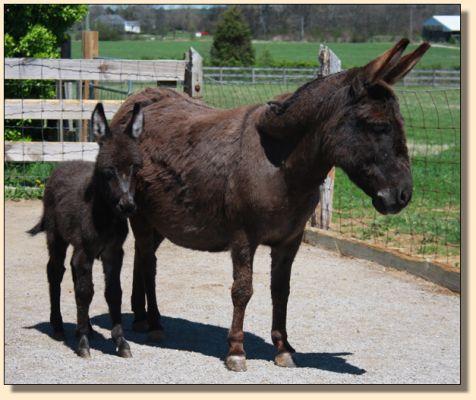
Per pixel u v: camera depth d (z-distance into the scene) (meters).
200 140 6.40
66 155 12.99
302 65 44.94
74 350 6.52
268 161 5.94
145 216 6.91
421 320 7.63
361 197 13.88
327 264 9.81
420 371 6.14
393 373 6.08
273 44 71.12
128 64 12.59
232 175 6.08
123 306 8.11
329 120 5.68
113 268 6.46
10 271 9.12
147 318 7.18
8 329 7.04
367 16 74.75
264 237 6.07
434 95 35.94
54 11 14.77
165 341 6.91
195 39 72.12
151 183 6.67
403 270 9.42
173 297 8.28
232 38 46.31
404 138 5.52
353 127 5.55
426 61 59.81
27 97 14.72
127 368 6.07
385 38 74.50
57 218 6.55
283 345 6.33
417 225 11.63
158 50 57.69
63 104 13.02
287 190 5.92
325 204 11.16
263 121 5.99
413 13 75.88
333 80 5.76
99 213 6.21
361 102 5.51
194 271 9.38
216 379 5.84
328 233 10.71
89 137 14.73
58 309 6.83
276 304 6.38
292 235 6.19
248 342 6.94
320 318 7.64
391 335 7.15
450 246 10.39
